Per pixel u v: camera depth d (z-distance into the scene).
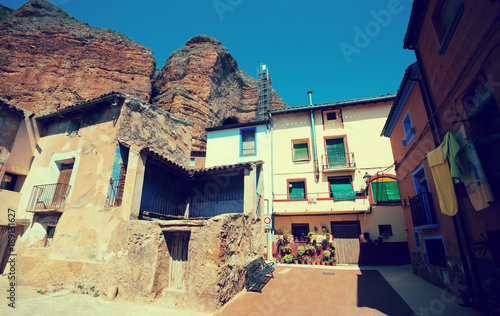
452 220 6.66
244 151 18.09
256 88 45.88
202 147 28.59
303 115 18.14
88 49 34.06
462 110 5.87
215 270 6.44
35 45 31.72
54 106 29.28
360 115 17.17
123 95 9.90
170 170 11.11
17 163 10.43
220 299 6.38
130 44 37.38
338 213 14.74
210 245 6.73
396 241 13.91
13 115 10.53
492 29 4.62
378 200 15.23
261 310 6.18
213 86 35.09
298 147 17.73
